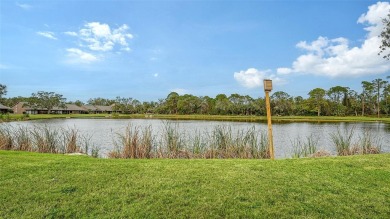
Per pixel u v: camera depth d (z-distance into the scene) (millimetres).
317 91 77438
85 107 107750
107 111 110562
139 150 10430
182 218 4082
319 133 25828
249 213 4219
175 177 5703
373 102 78062
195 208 4344
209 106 90688
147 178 5625
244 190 5016
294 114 80750
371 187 5297
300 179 5652
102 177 5633
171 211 4254
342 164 6949
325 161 7312
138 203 4488
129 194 4809
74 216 4137
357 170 6383
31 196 4672
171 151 10750
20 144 11664
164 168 6441
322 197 4777
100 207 4367
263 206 4426
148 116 77750
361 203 4582
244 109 81875
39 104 87875
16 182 5273
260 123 41219
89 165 6613
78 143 16438
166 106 94000
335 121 51781
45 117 63188
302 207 4406
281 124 40688
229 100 86000
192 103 89438
